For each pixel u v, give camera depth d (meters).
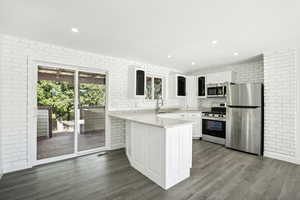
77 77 3.23
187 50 3.09
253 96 3.32
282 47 2.88
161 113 4.11
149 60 3.93
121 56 3.56
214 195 1.87
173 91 4.81
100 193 1.90
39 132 3.28
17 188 2.00
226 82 4.17
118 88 3.73
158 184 2.10
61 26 2.11
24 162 2.56
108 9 1.69
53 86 3.01
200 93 4.81
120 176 2.33
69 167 2.64
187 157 2.31
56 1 1.55
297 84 2.81
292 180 2.22
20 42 2.53
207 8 1.65
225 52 3.21
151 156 2.23
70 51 3.04
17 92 2.50
